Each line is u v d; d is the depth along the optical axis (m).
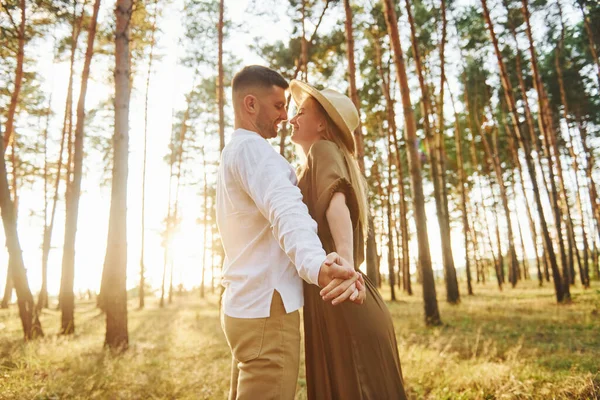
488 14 14.98
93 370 5.07
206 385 4.54
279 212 1.31
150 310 22.50
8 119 10.88
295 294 1.50
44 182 22.17
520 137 14.53
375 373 1.50
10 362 5.54
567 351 5.52
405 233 23.41
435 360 4.96
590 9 16.36
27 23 10.88
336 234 1.47
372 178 26.70
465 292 22.75
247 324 1.45
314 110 1.88
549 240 13.70
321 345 1.59
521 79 19.22
